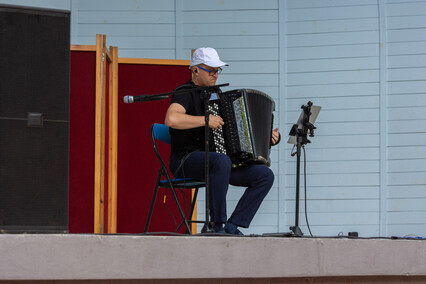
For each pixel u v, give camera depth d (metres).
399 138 17.22
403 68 17.31
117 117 14.05
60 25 8.59
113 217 13.76
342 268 9.10
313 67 17.36
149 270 8.58
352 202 17.16
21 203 8.40
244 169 10.75
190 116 10.43
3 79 8.43
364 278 9.37
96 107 12.45
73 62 12.51
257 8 17.42
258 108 10.67
